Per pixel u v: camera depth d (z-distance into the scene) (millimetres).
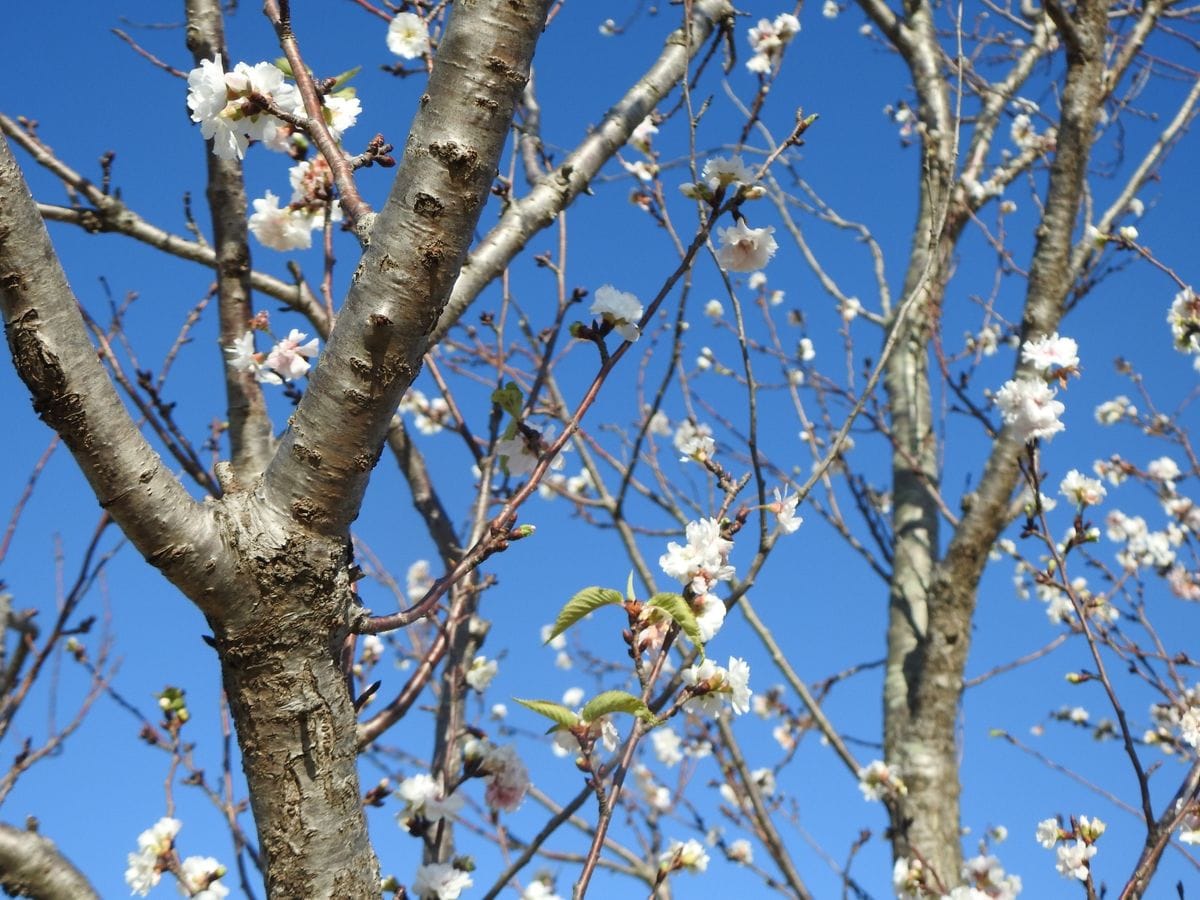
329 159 787
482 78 679
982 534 1402
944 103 1847
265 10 834
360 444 689
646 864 1523
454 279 685
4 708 1035
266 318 1024
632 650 796
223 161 1040
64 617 1084
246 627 689
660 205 1183
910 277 1768
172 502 675
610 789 800
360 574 729
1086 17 1475
